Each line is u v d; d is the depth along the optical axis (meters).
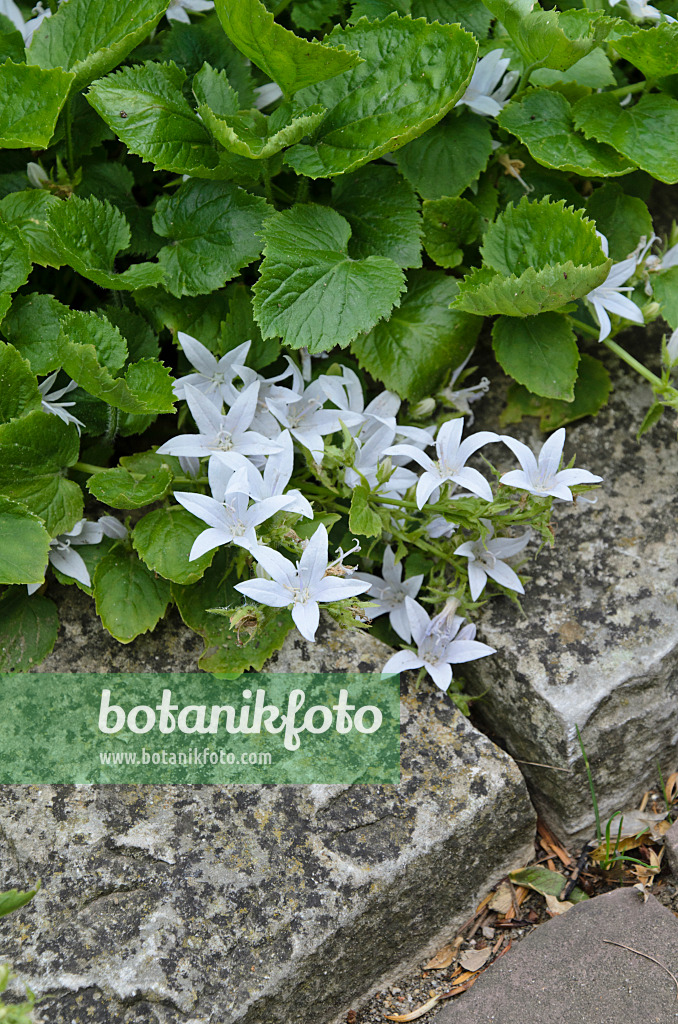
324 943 0.65
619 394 0.76
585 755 0.69
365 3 0.74
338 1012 0.67
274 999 0.64
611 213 0.75
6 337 0.70
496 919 0.70
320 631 0.70
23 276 0.68
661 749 0.71
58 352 0.67
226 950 0.65
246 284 0.74
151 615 0.68
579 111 0.72
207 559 0.67
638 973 0.66
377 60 0.70
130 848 0.66
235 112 0.70
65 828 0.66
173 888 0.65
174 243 0.70
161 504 0.72
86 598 0.71
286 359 0.73
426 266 0.76
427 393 0.73
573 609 0.71
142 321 0.71
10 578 0.65
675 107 0.72
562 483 0.67
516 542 0.70
